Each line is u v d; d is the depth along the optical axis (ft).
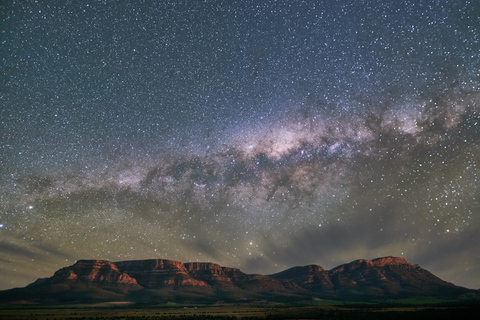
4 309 486.79
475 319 278.67
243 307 582.76
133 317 350.84
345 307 531.50
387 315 344.49
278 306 605.31
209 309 524.11
